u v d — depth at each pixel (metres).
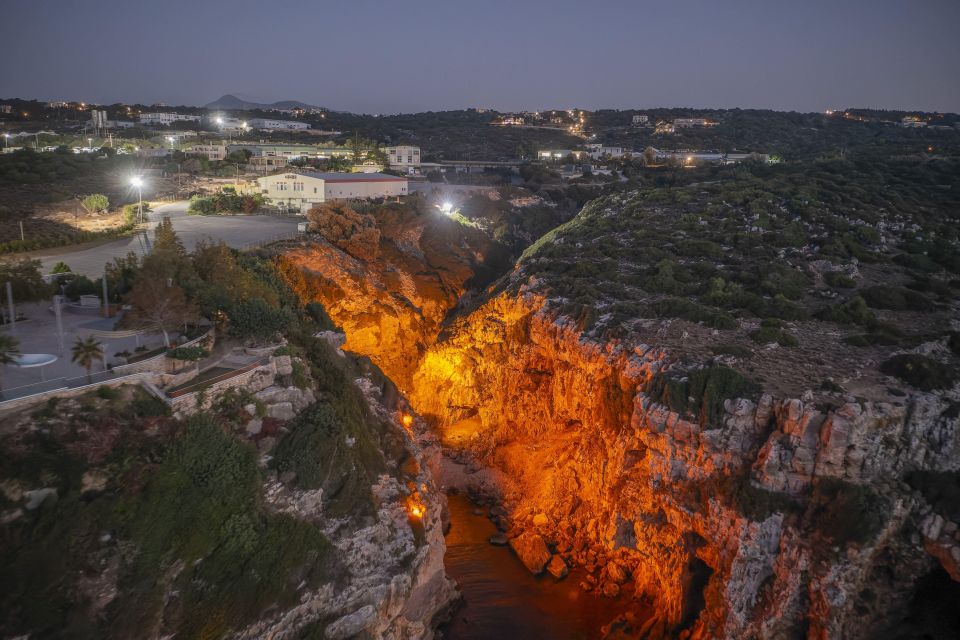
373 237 74.19
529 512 50.62
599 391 47.81
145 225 69.94
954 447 34.78
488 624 39.81
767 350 44.19
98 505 25.48
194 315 36.09
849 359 42.38
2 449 24.80
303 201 89.62
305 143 172.25
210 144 142.62
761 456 35.50
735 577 33.41
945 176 99.56
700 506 37.16
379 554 32.09
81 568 24.22
